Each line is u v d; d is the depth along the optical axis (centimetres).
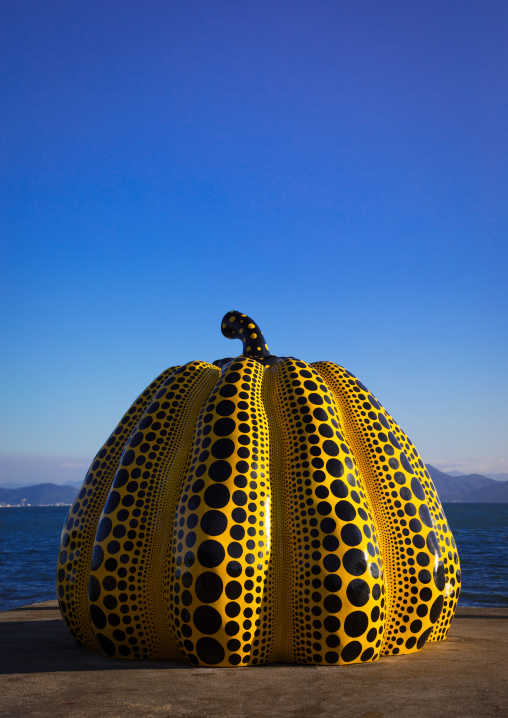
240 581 576
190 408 705
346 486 617
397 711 443
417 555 641
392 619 628
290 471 630
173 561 598
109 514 646
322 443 635
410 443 744
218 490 601
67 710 450
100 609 625
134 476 659
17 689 506
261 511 604
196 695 485
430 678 530
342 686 507
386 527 646
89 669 577
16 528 7431
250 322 862
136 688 506
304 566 587
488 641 706
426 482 733
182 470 665
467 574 2264
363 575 584
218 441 630
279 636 595
